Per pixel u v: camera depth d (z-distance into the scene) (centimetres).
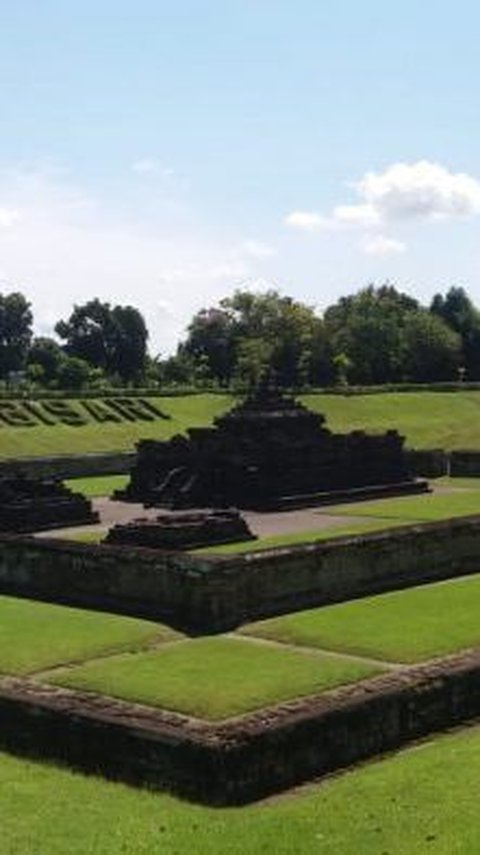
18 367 14275
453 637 2484
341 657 2334
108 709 1823
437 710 1975
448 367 13150
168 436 6888
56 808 1575
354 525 4062
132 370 14350
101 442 6494
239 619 2711
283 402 5159
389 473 5262
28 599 3000
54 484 4253
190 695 1989
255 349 12269
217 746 1614
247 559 2739
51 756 1816
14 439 6166
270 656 2319
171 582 2744
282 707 1820
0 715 1895
